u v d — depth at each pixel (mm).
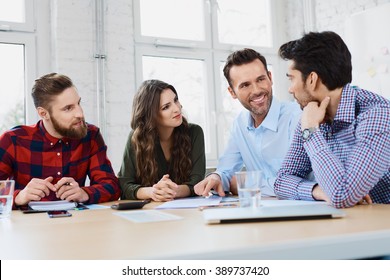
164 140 2100
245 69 1841
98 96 2918
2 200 1214
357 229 705
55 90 1835
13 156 1857
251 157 2020
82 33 2914
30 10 2910
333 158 1133
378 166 1096
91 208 1414
